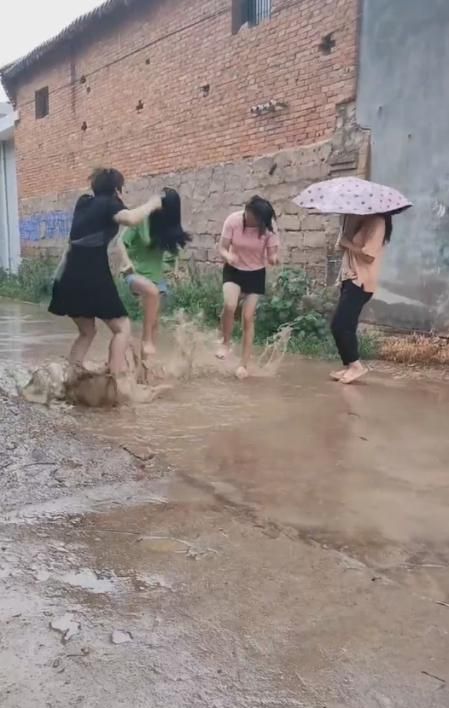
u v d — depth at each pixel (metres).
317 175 9.24
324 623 2.34
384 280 8.30
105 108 14.79
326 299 8.54
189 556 2.82
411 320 8.02
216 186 11.40
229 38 10.76
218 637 2.25
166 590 2.55
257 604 2.46
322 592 2.55
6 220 22.02
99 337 8.95
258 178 10.38
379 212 5.84
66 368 5.36
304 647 2.20
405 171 7.98
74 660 2.12
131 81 13.66
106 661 2.12
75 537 2.99
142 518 3.19
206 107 11.48
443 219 7.58
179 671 2.07
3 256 22.31
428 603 2.48
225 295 6.52
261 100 10.20
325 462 3.99
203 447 4.25
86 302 5.45
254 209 6.28
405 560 2.81
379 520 3.20
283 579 2.64
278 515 3.23
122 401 5.35
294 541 2.97
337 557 2.82
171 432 4.58
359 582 2.62
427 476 3.79
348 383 6.23
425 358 7.21
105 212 5.39
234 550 2.88
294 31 9.45
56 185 17.59
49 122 17.50
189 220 12.17
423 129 7.73
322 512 3.28
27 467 3.84
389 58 8.05
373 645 2.21
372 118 8.34
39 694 1.97
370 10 8.24
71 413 5.00
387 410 5.23
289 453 4.15
